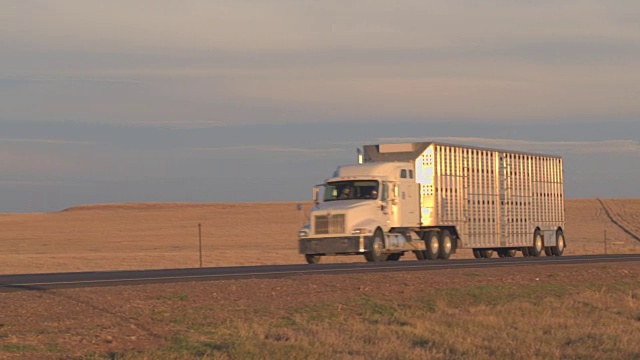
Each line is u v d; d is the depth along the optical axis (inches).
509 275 1731.1
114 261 3501.5
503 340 1086.4
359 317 1251.2
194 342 1023.6
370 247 2267.5
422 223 2469.2
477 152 2691.9
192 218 7741.1
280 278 1515.7
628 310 1414.9
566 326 1215.6
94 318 1074.1
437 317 1253.1
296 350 981.2
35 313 1074.7
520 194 2915.8
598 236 6151.6
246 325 1093.8
